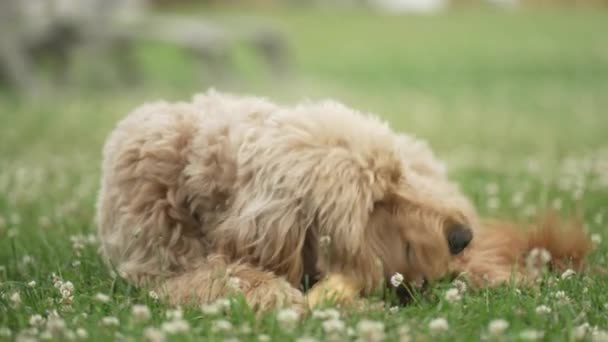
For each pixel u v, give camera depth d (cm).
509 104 1856
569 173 871
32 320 380
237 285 398
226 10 4050
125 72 2033
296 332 364
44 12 1802
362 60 2772
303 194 402
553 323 381
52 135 1275
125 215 452
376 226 409
